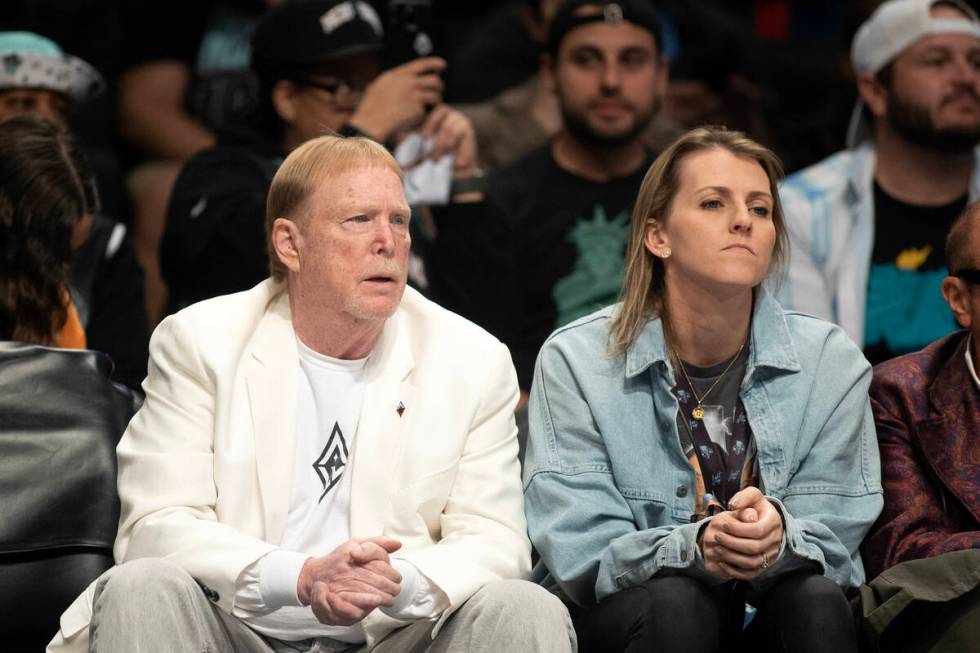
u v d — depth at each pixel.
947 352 11.56
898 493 11.05
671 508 10.75
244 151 15.71
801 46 24.25
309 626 9.98
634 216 11.18
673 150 10.98
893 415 11.31
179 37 20.91
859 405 11.05
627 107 16.41
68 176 11.80
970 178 15.90
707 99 20.00
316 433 10.47
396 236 10.32
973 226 11.13
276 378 10.38
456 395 10.59
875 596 10.31
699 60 19.97
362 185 10.25
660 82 17.03
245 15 20.92
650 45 16.55
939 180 15.84
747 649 10.47
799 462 10.88
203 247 15.32
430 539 10.38
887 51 15.88
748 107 20.19
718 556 9.73
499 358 10.81
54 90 16.22
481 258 15.76
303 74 15.80
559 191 16.50
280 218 10.44
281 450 10.25
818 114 22.58
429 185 15.61
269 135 16.30
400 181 10.49
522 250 16.27
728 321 10.91
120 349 15.44
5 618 10.43
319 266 10.20
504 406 10.77
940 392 11.23
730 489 10.85
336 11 15.78
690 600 9.73
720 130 11.09
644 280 11.09
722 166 10.70
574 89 16.45
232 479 10.12
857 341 15.48
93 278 15.42
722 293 10.70
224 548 9.62
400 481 10.35
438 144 15.73
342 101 15.86
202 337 10.34
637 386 10.98
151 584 9.23
